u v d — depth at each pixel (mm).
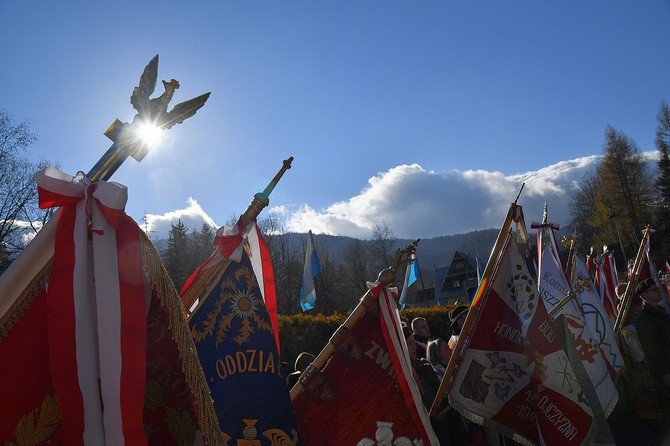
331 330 13383
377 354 4969
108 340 2443
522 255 6207
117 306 2484
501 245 6129
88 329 2463
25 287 2566
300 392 4879
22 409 2477
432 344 7016
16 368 2494
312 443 4766
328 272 44906
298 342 12602
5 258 29438
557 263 8094
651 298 9102
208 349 3941
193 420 2848
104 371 2412
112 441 2359
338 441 4777
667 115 65125
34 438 2469
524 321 5996
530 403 5832
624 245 61750
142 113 2855
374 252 59250
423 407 4883
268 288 4570
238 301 4066
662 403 9258
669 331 8945
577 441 5781
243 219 4258
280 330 12414
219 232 4211
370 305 5012
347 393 4879
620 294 11672
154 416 2883
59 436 2518
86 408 2391
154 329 2871
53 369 2385
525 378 5875
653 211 64688
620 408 10078
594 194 77062
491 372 5859
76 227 2525
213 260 4195
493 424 5719
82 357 2424
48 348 2545
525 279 6133
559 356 5988
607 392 7617
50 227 2590
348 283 57125
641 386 9102
